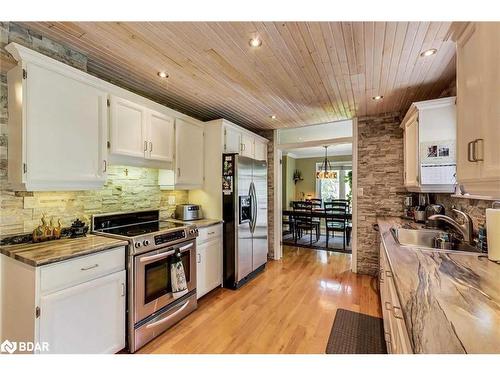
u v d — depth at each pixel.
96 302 1.71
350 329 2.24
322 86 2.54
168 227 2.49
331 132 4.71
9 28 1.63
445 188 2.30
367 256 3.60
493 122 0.97
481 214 1.84
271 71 2.22
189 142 3.05
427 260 1.46
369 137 3.57
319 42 1.77
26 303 1.46
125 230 2.31
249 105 3.13
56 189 1.79
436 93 2.70
